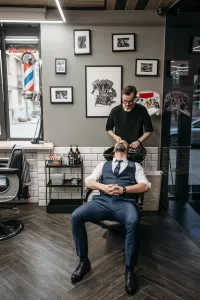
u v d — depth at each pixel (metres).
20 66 3.62
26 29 3.54
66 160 3.61
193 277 2.19
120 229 2.24
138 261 2.41
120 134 3.18
